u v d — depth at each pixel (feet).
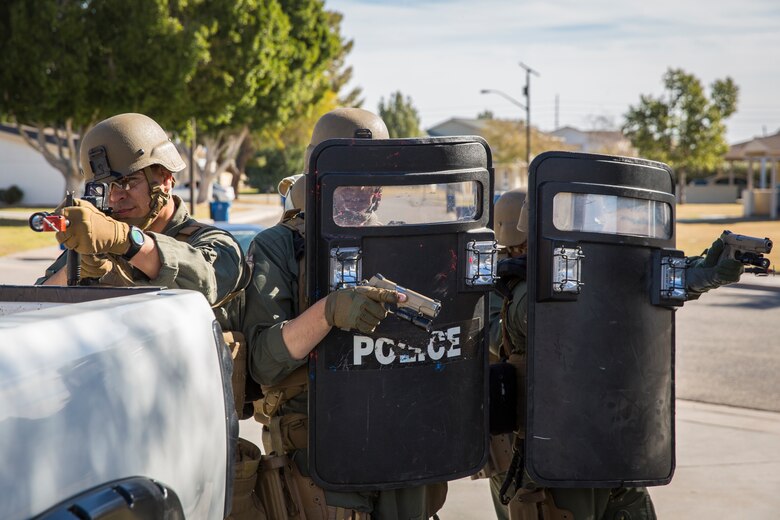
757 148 138.31
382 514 9.44
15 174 154.51
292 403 9.60
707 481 17.38
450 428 9.23
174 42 97.40
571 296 9.59
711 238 82.69
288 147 249.96
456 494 16.67
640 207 9.97
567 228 9.62
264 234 9.82
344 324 8.41
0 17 94.32
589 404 9.81
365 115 10.46
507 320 10.80
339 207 8.75
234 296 9.22
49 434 5.18
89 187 8.39
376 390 8.91
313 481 8.97
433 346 9.06
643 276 10.03
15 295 7.82
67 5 93.66
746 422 22.04
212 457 7.19
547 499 10.54
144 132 9.27
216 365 7.38
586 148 331.98
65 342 5.53
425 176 8.86
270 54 116.88
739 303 46.96
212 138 143.43
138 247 7.99
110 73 97.14
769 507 15.98
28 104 96.84
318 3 141.59
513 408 10.46
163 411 6.41
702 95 202.08
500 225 12.53
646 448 10.14
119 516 5.37
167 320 6.72
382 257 8.84
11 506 4.83
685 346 33.60
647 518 10.91
